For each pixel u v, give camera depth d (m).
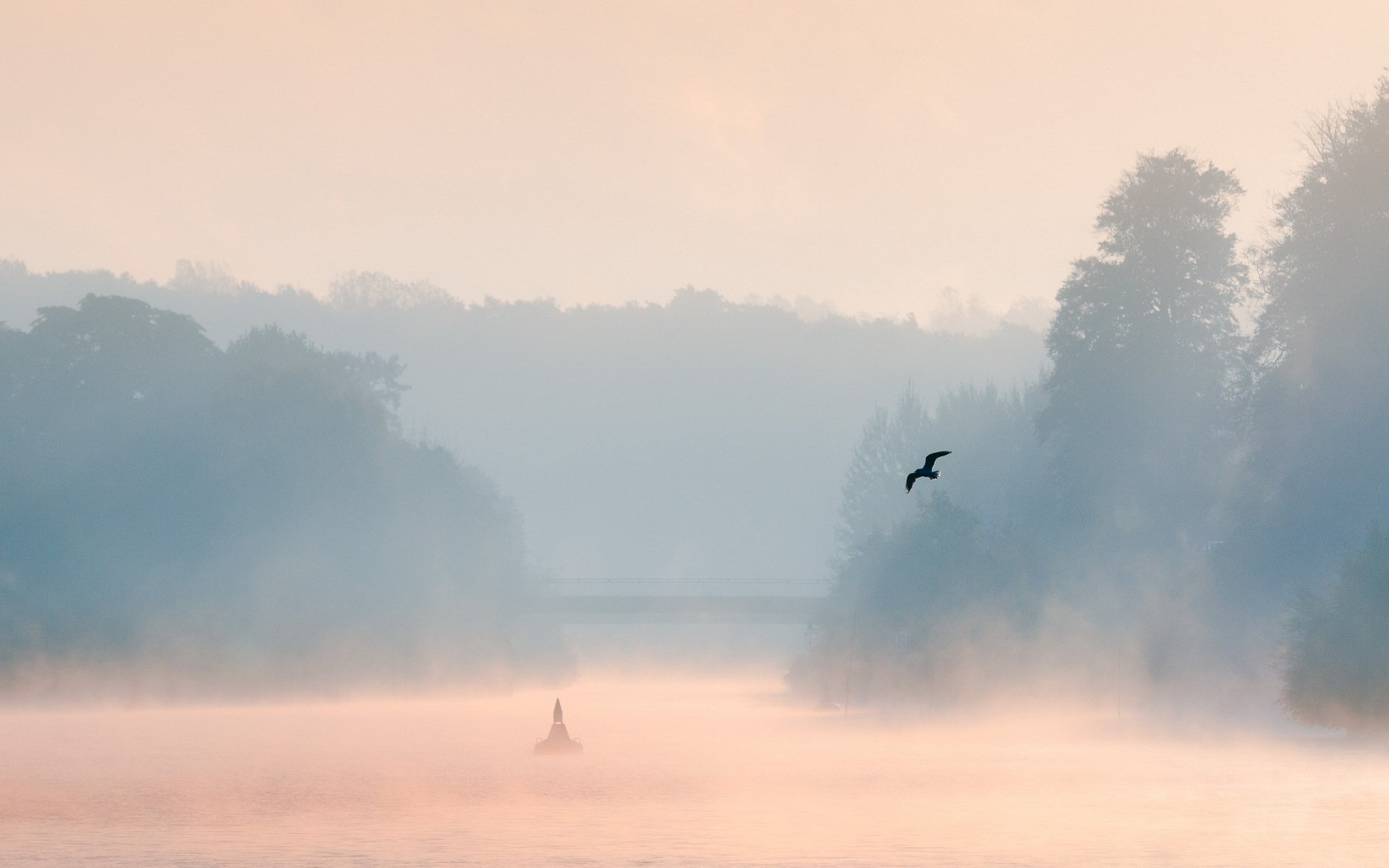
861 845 71.44
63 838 76.88
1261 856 66.31
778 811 85.81
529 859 68.06
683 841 73.38
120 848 73.00
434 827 79.69
